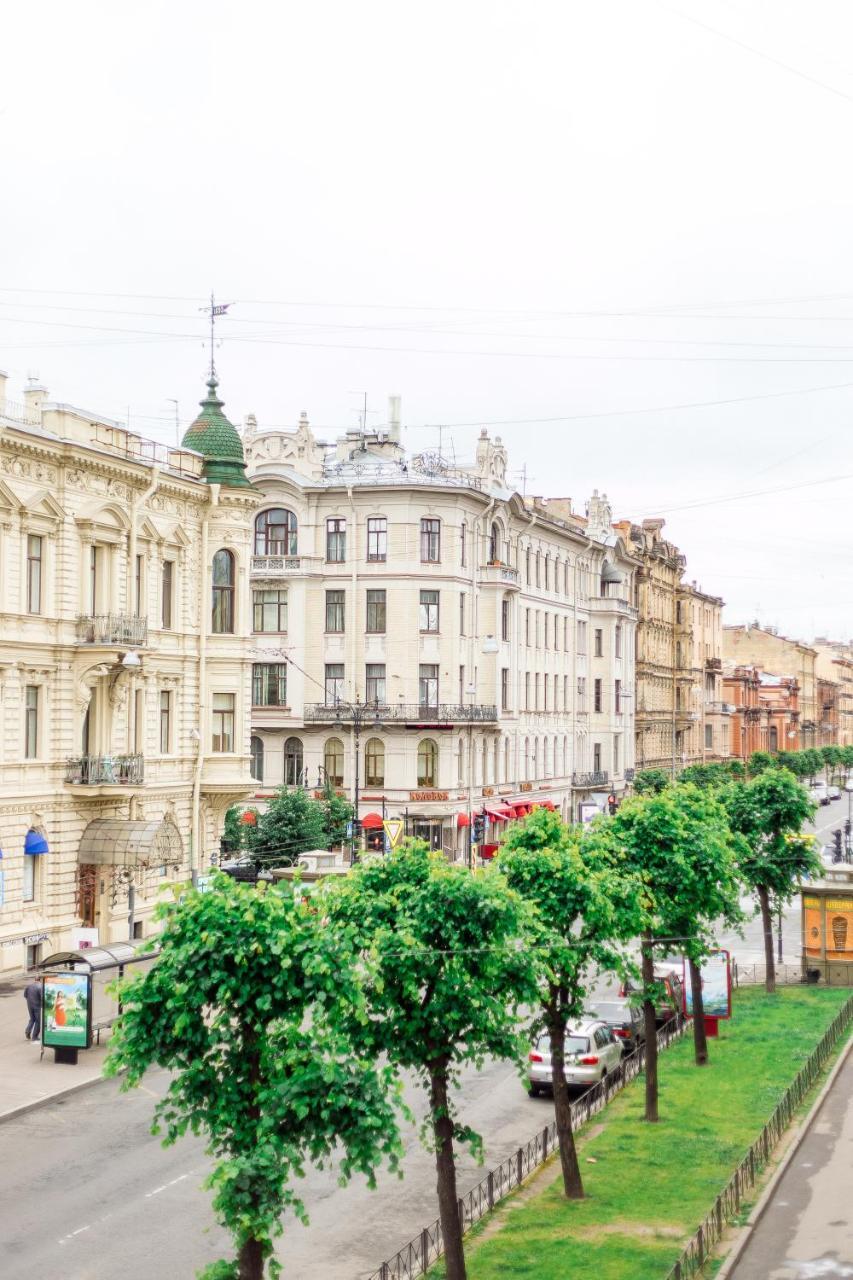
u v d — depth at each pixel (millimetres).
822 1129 28188
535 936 21625
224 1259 18328
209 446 53781
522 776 82750
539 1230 21828
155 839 45062
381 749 72000
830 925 46219
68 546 44906
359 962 18062
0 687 42094
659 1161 25422
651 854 30656
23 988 40938
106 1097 30234
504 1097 31188
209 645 53281
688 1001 36125
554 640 89312
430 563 72625
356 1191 24359
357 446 77750
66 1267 20266
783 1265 20703
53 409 44625
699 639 132000
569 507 99188
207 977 16859
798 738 175500
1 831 41906
